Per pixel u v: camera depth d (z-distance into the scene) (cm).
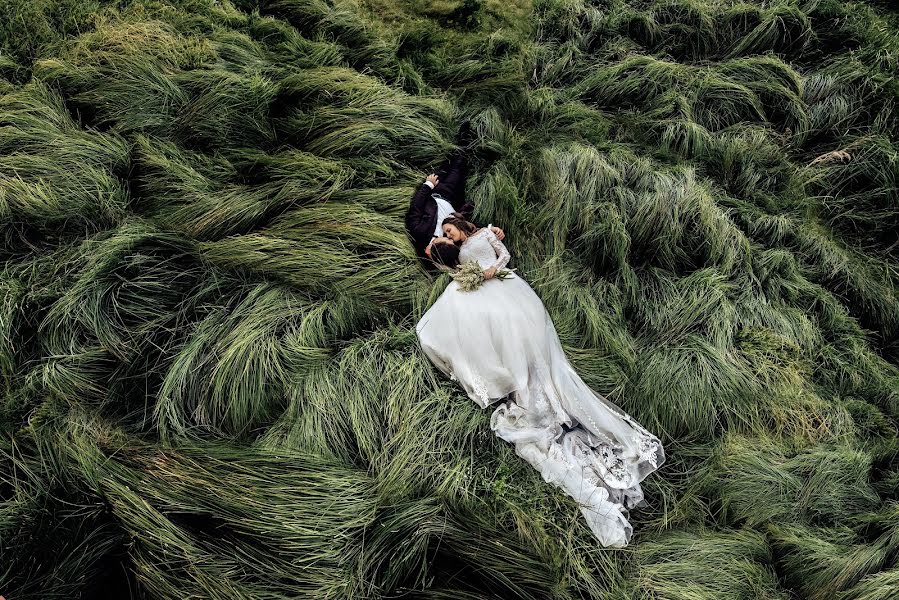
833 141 483
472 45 526
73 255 336
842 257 427
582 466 321
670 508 324
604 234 403
